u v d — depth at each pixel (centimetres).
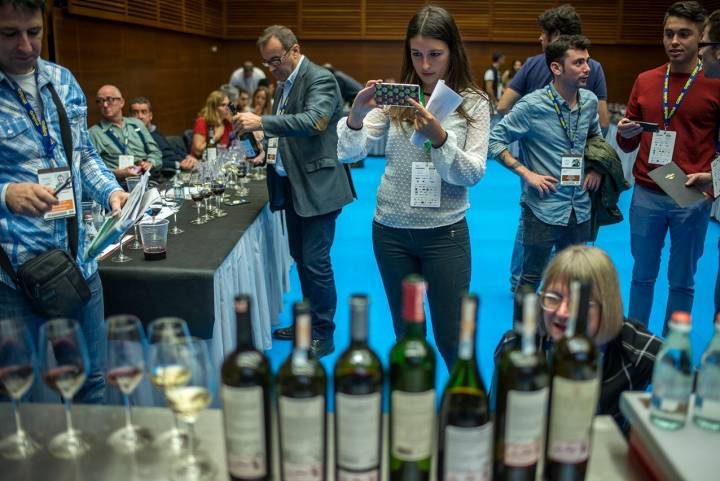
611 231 586
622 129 283
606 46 1149
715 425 98
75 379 105
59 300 170
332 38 1141
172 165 525
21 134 167
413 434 89
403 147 211
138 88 787
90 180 198
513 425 89
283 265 410
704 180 268
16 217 168
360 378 87
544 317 134
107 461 103
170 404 103
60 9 593
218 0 1104
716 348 102
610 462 102
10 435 110
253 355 92
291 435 88
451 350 225
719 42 243
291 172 294
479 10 1123
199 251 253
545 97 288
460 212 215
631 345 145
